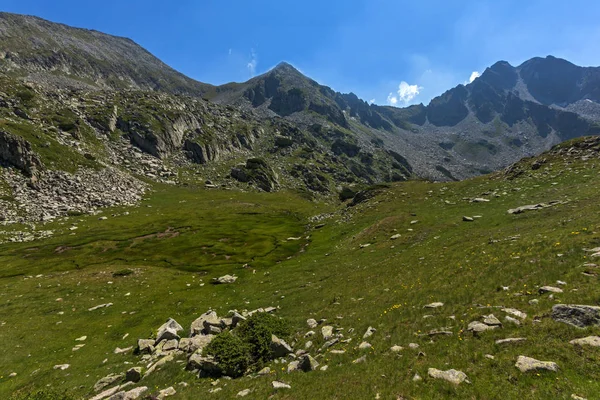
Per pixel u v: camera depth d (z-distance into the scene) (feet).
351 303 95.96
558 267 66.74
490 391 39.27
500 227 132.87
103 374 83.71
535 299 56.85
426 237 158.40
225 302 142.10
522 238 97.50
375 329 69.00
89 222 351.05
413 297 81.05
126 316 136.26
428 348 53.57
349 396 47.26
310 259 197.36
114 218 374.22
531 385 38.32
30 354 105.40
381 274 118.11
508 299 61.16
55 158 465.47
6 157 402.31
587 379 36.45
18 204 352.49
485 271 80.33
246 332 78.54
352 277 128.06
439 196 249.75
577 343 42.11
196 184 635.25
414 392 43.29
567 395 35.22
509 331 50.01
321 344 71.77
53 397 63.31
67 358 100.22
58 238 294.87
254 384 59.36
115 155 624.18
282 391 54.29
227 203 515.50
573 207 127.03
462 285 77.41
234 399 55.36
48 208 364.17
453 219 176.35
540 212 136.15
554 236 86.58
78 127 614.34
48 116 612.70
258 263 217.77
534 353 43.14
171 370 74.79
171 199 514.68
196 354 75.10
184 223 364.99
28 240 287.69
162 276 195.83
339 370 56.59
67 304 151.84
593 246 71.31
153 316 133.59
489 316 56.18
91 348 107.04
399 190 316.81
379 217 239.91
